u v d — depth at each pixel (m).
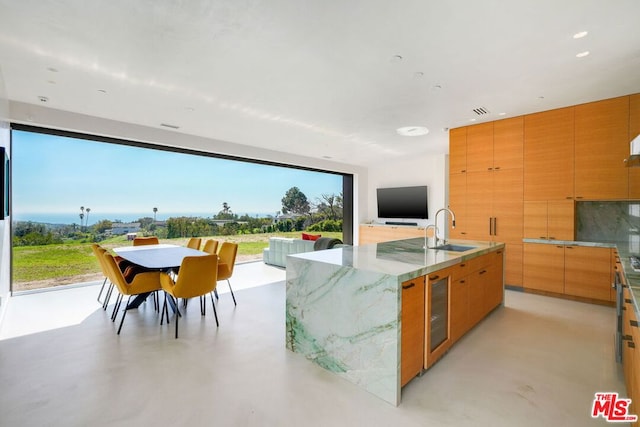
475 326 3.16
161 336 2.93
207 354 2.55
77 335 2.94
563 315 3.50
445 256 2.65
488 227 4.80
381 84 3.33
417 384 2.10
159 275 3.31
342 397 1.96
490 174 4.78
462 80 3.23
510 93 3.61
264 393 1.99
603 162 3.86
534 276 4.41
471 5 2.02
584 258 4.01
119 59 2.78
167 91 3.52
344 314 2.18
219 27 2.28
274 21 2.20
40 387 2.05
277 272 6.23
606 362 2.40
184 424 1.69
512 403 1.88
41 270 6.02
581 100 3.86
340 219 11.67
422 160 8.19
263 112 4.27
